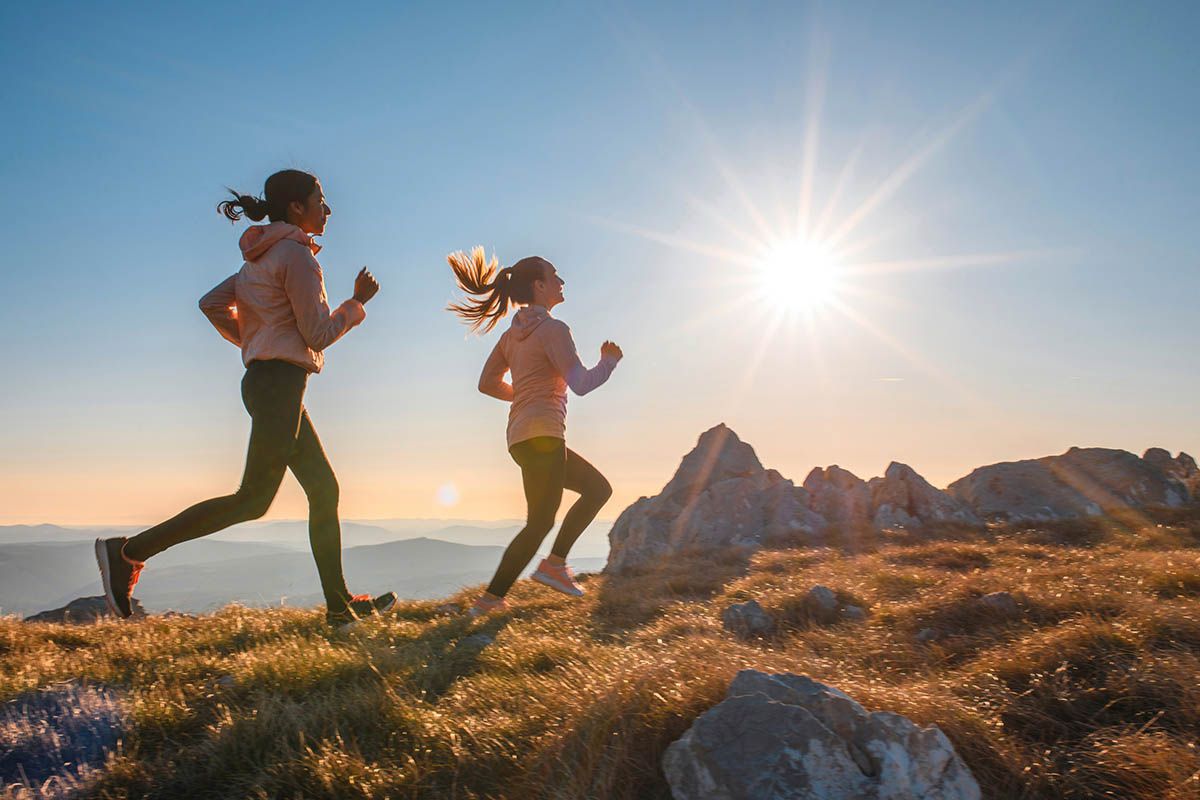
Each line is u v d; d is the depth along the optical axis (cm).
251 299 498
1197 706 309
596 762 265
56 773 271
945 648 492
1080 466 2605
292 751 281
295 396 502
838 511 2408
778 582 978
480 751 284
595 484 639
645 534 2506
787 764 234
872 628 592
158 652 468
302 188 535
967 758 271
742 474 2680
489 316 651
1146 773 260
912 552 1284
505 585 601
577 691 327
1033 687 350
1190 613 454
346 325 522
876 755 243
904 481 2398
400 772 264
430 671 407
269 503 502
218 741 290
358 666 393
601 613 826
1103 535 1633
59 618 820
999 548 1281
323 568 579
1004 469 2622
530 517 596
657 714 291
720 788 235
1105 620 468
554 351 574
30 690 343
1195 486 2750
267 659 398
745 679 286
